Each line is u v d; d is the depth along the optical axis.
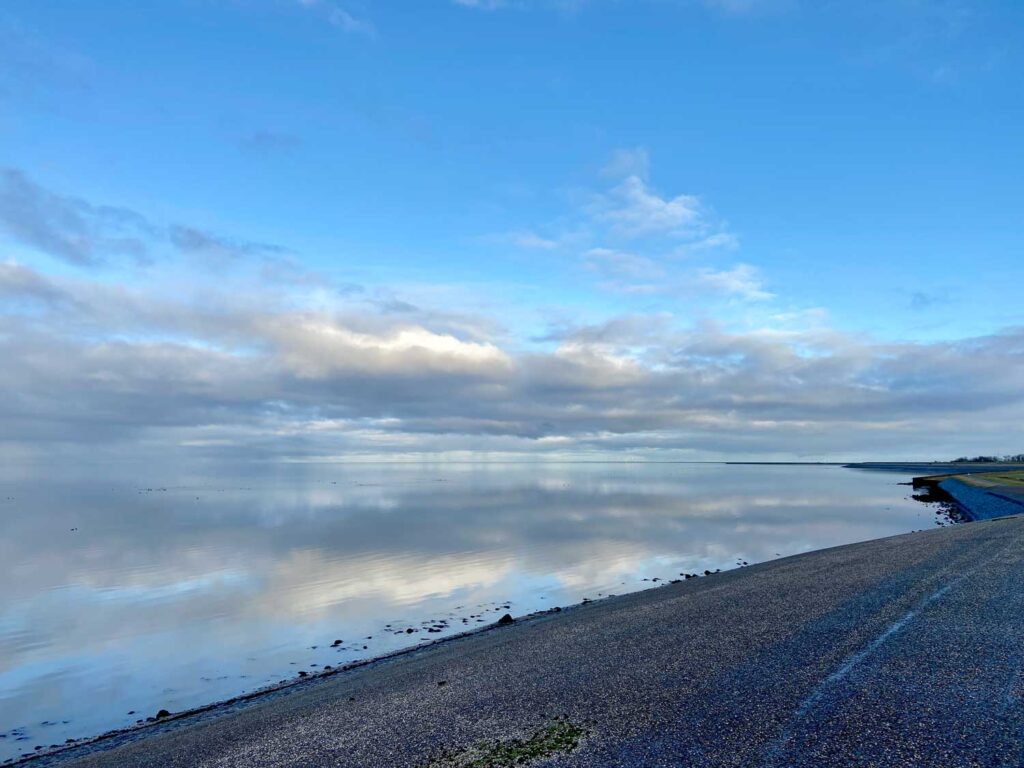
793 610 12.86
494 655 13.14
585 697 8.93
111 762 9.83
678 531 45.72
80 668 16.81
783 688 8.10
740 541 39.59
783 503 74.25
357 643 18.53
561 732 7.64
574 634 14.21
